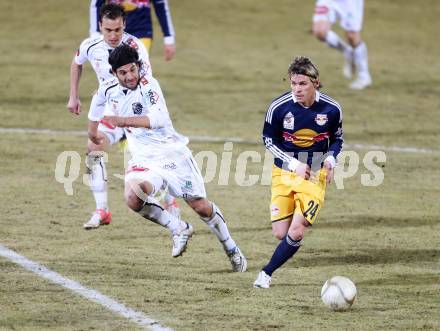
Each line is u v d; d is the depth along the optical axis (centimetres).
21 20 6103
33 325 1753
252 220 2708
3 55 5266
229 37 6031
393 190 3106
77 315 1822
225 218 2720
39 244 2386
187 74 5031
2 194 2892
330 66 5359
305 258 2333
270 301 1945
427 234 2583
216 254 2353
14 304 1883
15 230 2512
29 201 2827
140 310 1861
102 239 2459
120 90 2150
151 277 2120
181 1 6756
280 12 6694
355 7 4744
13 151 3456
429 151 3672
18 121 3950
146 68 2366
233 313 1855
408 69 5381
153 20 6300
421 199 2997
